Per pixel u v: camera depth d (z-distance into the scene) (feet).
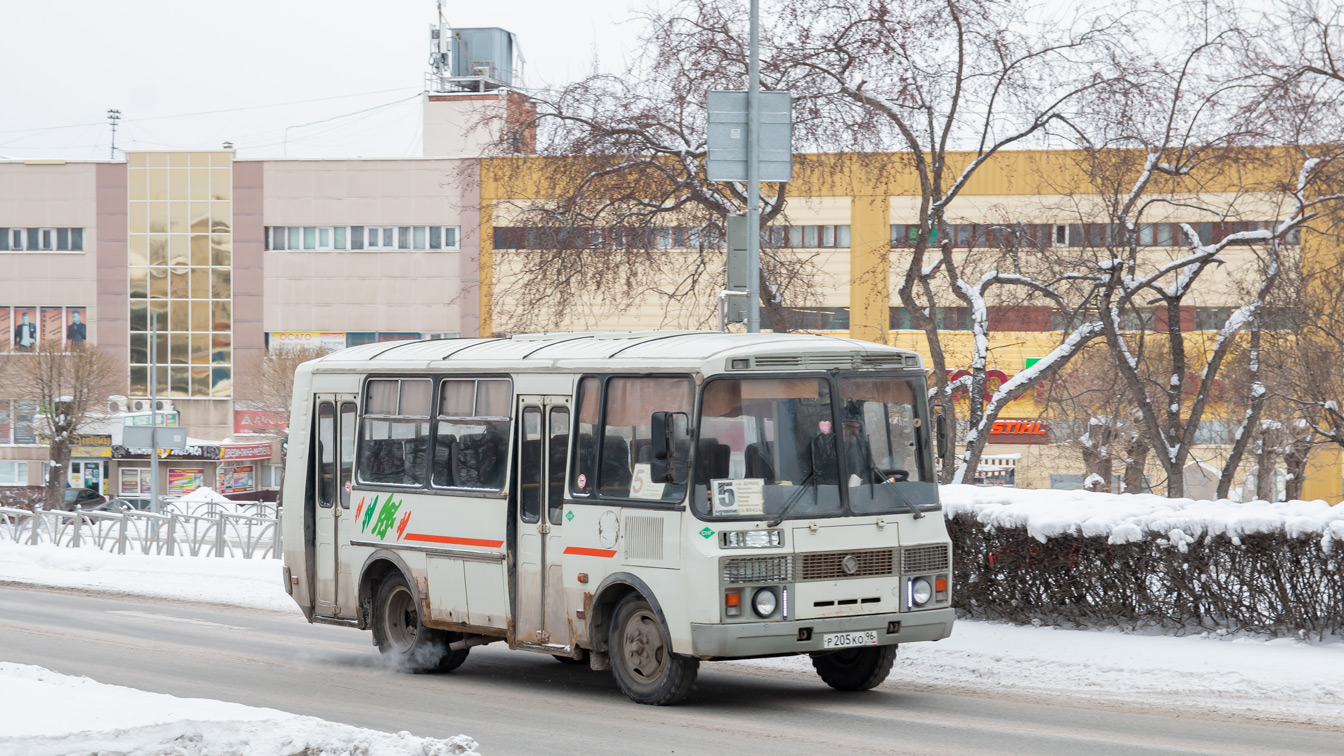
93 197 237.66
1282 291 68.54
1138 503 44.01
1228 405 119.75
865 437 35.76
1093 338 74.13
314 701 37.58
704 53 68.39
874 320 181.37
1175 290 68.69
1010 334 175.01
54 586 77.15
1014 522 44.55
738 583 33.42
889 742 30.19
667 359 35.27
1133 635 41.55
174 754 24.70
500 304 77.20
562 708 35.94
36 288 238.48
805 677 41.73
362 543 45.16
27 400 193.16
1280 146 66.28
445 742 25.77
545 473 38.45
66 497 193.06
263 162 234.38
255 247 234.38
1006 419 191.31
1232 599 40.27
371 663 46.44
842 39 67.82
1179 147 68.95
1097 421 121.90
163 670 44.27
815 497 34.63
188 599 70.69
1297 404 70.74
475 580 40.55
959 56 68.28
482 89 240.94
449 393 42.34
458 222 229.25
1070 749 29.07
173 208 236.43
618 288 78.69
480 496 40.47
